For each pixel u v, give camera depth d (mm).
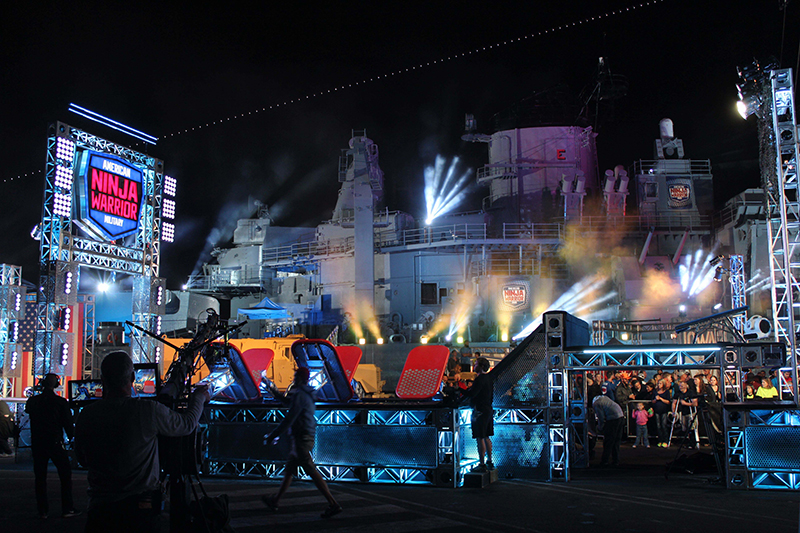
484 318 36594
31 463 12961
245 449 10578
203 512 5551
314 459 10148
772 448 9102
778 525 6844
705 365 9758
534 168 42188
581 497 8570
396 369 32781
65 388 18328
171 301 42344
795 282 13977
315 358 9922
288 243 45875
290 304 41281
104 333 26094
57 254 19016
